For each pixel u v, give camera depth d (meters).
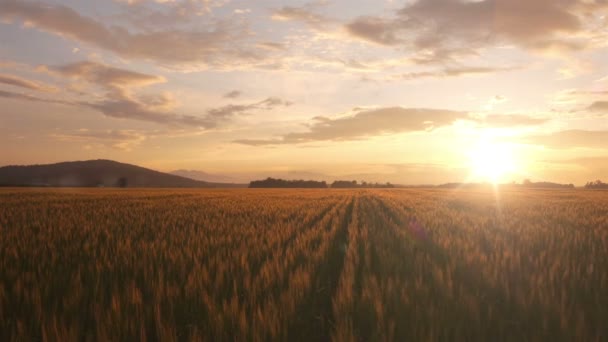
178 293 5.27
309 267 6.91
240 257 7.54
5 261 6.98
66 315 4.64
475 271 6.79
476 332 4.33
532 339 4.17
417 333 4.18
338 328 4.35
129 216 16.53
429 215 18.31
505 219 16.86
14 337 4.13
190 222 14.39
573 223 15.35
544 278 6.10
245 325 4.27
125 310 4.69
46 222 13.59
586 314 4.71
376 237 11.25
